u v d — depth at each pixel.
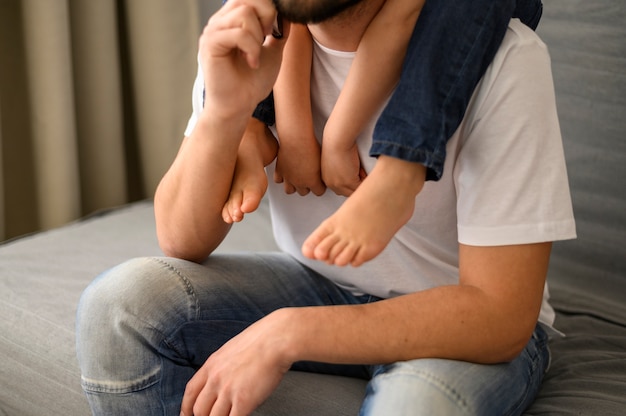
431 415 0.83
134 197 2.24
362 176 1.05
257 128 1.08
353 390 1.11
